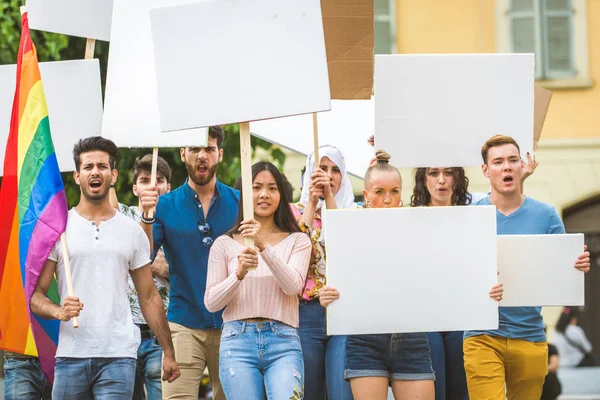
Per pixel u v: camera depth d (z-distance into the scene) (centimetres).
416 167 777
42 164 762
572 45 2334
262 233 723
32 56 791
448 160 771
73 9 873
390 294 713
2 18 1427
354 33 862
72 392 724
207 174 843
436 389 816
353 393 734
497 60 773
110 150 747
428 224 717
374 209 714
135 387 876
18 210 766
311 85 710
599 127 2350
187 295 838
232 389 706
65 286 734
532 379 770
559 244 741
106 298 730
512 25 2316
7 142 800
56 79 864
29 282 739
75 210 750
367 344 732
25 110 781
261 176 740
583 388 1995
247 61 714
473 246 718
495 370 759
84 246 732
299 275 718
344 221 713
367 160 943
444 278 716
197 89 716
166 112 718
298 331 792
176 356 832
